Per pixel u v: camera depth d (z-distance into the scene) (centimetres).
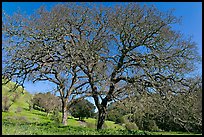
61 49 2269
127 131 2009
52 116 4434
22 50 2212
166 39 2377
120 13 2388
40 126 2153
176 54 2350
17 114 4600
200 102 2380
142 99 2280
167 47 2400
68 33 2311
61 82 2788
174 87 2303
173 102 2280
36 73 2459
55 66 2252
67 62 2148
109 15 2394
